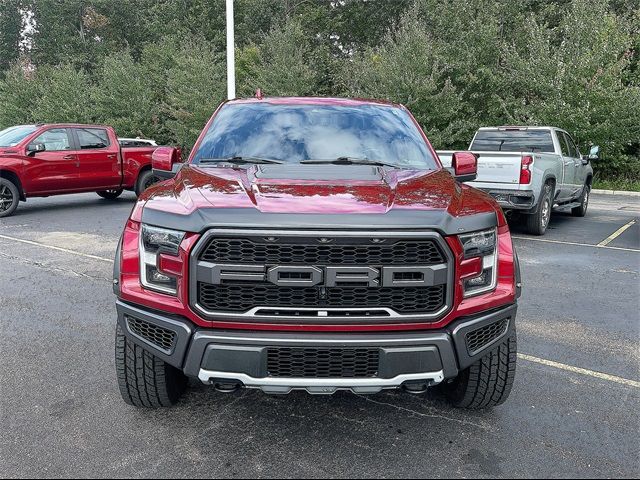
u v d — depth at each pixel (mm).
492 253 3021
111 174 13109
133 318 3035
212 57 29344
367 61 23547
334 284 2689
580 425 3365
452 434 3250
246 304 2750
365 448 3092
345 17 40500
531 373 4125
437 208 2887
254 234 2668
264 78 26594
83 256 7938
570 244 9461
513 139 11406
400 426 3338
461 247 2838
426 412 3520
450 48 21250
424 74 20875
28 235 9578
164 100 31688
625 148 19750
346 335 2734
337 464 2932
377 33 38969
